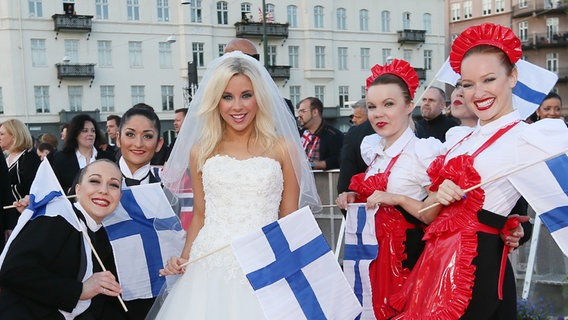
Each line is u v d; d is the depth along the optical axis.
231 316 3.13
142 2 35.25
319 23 39.66
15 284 2.94
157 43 35.72
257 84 3.38
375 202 3.29
